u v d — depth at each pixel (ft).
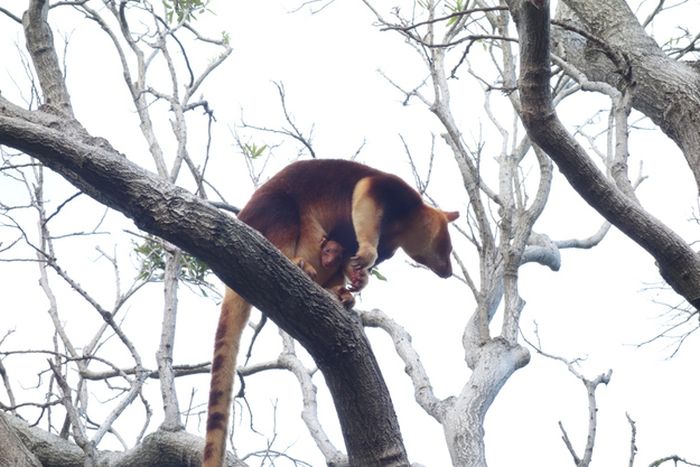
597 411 29.14
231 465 34.30
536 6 25.49
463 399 35.91
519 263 38.63
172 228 24.68
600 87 33.01
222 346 31.09
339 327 26.81
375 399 27.61
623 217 28.68
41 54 34.37
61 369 34.01
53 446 37.65
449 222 39.19
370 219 33.65
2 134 24.13
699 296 28.73
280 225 33.17
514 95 40.01
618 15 36.42
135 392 33.24
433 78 39.09
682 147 32.91
